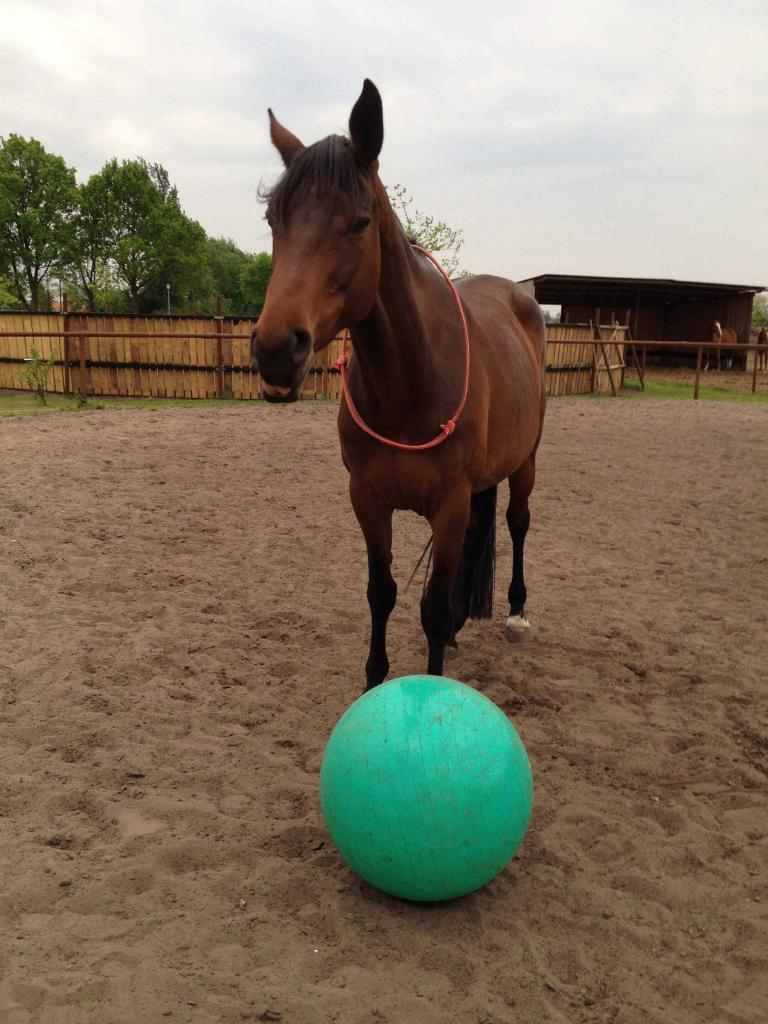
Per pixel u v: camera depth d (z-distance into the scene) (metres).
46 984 1.71
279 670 3.53
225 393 14.30
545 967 1.86
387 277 2.34
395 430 2.60
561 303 28.48
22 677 3.30
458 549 2.80
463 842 1.90
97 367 14.47
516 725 3.11
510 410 3.23
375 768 1.93
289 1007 1.69
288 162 2.37
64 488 6.68
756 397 16.36
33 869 2.11
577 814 2.50
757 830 2.47
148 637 3.76
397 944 1.91
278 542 5.46
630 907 2.10
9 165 50.91
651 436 10.38
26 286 53.94
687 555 5.46
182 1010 1.67
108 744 2.83
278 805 2.50
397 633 4.02
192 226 56.50
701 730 3.11
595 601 4.57
